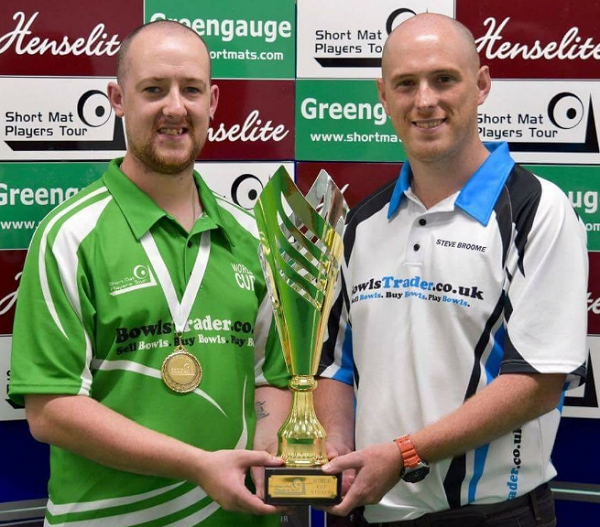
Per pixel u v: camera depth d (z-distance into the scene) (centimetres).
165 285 192
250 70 247
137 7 243
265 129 249
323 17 246
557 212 187
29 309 189
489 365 190
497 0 246
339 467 181
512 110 249
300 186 252
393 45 192
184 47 191
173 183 197
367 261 203
